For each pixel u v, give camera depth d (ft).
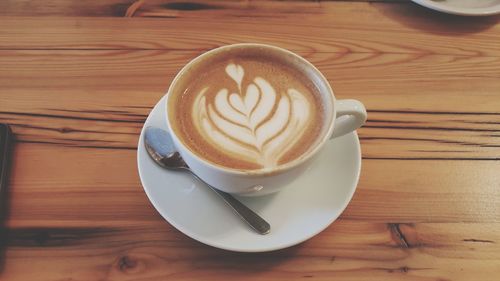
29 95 1.03
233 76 0.93
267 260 0.80
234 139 0.84
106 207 0.87
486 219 0.85
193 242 0.83
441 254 0.81
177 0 1.26
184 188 0.85
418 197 0.89
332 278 0.78
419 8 1.26
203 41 1.16
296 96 0.90
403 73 1.11
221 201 0.84
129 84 1.07
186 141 0.83
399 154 0.96
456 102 1.05
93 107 1.02
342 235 0.84
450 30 1.21
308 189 0.85
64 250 0.80
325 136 0.79
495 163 0.94
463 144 0.97
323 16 1.23
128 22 1.20
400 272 0.79
